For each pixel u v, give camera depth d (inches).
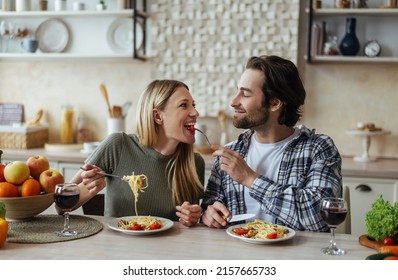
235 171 69.7
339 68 143.7
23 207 67.1
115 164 78.5
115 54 150.8
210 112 149.3
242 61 146.2
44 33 158.1
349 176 123.6
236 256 56.0
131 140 79.6
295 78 76.0
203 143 146.7
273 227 64.3
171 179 78.0
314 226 68.0
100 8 150.0
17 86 163.2
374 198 122.5
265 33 143.6
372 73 142.5
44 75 161.2
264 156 78.3
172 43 149.7
